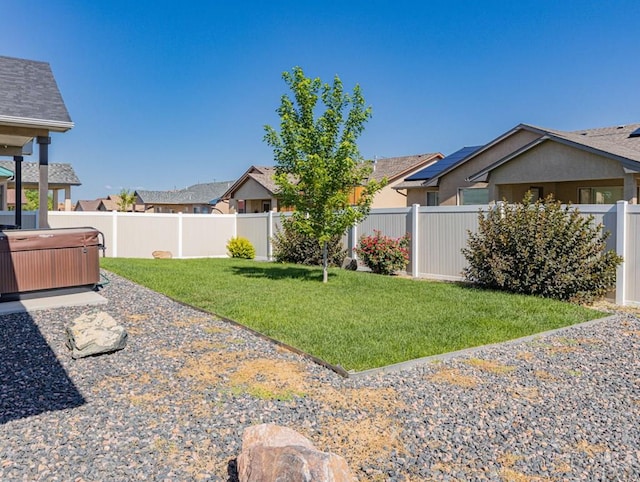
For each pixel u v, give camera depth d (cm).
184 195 4812
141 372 489
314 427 369
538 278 907
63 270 867
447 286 1051
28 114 872
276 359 531
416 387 454
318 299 874
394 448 338
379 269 1326
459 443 345
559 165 1508
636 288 868
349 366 500
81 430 361
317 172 1041
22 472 300
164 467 310
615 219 891
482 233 1025
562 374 493
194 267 1417
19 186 1203
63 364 512
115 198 5338
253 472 271
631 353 567
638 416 393
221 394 431
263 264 1574
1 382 460
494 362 531
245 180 3069
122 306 790
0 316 715
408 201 2419
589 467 313
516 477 302
